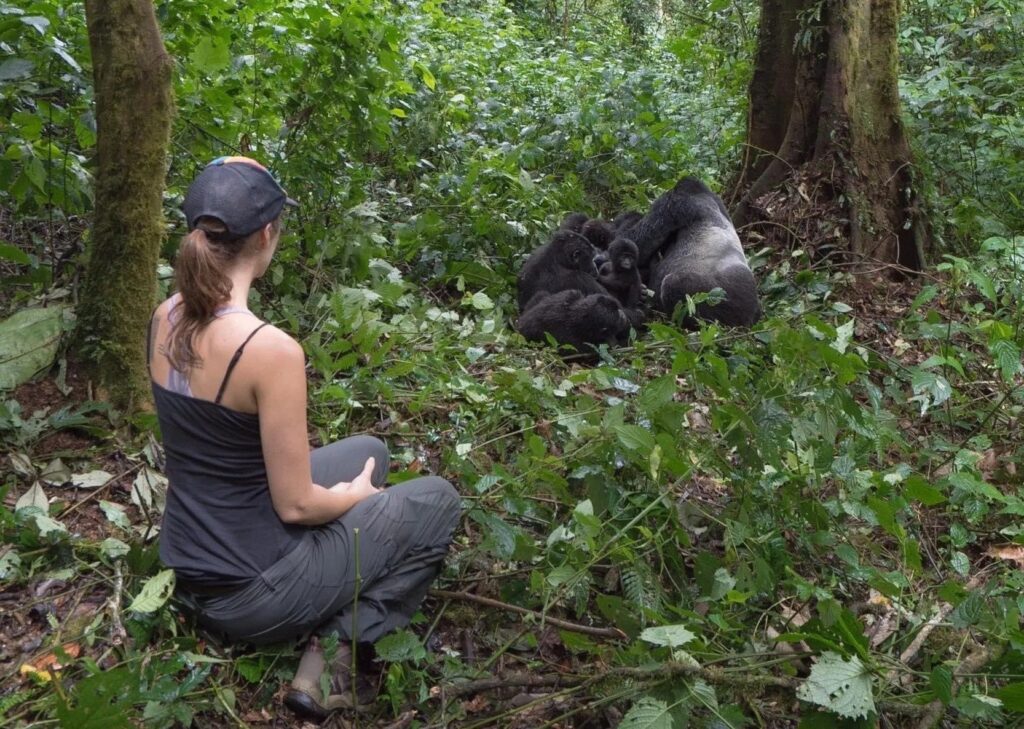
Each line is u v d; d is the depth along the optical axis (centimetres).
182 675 280
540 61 992
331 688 282
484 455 387
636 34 1434
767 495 346
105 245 374
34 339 378
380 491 296
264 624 277
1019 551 386
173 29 489
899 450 441
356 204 551
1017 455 442
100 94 368
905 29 892
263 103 530
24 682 270
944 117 769
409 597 299
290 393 261
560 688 300
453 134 713
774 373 353
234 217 258
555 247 566
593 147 766
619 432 319
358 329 430
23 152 397
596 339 518
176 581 285
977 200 716
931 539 396
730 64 918
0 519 313
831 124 666
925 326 496
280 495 269
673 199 596
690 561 358
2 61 384
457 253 592
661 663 271
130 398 375
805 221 665
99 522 334
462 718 287
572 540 327
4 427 351
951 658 321
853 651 288
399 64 565
